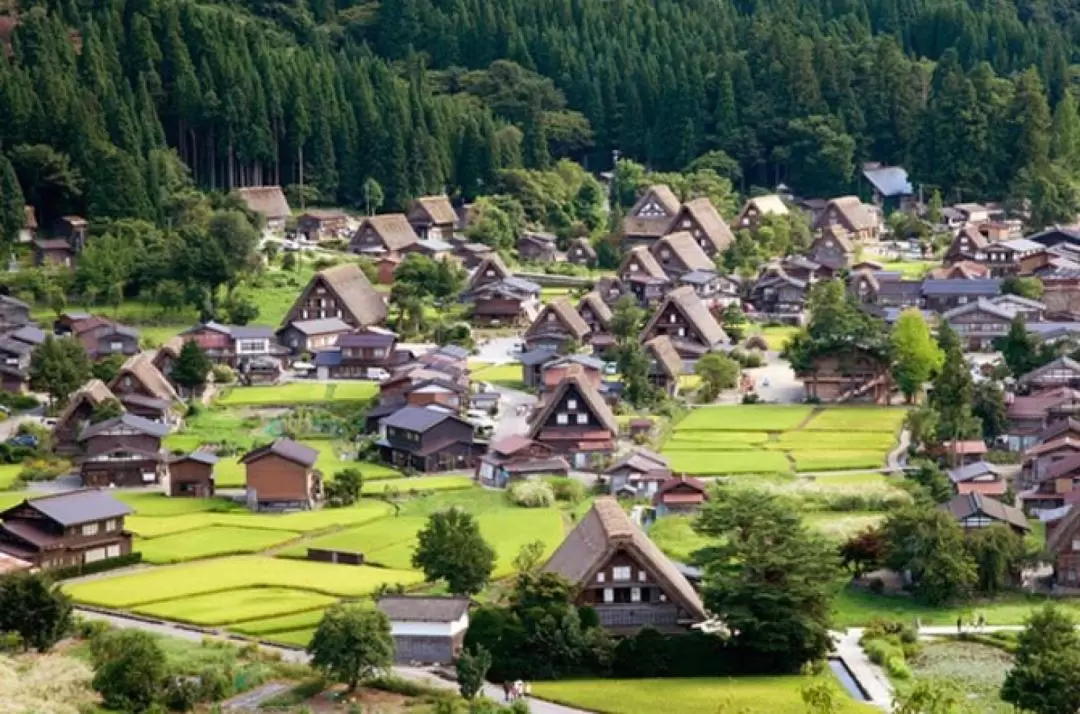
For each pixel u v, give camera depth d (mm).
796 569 132250
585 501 181750
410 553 158875
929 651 136375
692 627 135125
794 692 124250
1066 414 199000
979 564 151375
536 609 130375
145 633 130125
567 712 120000
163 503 180250
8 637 129375
